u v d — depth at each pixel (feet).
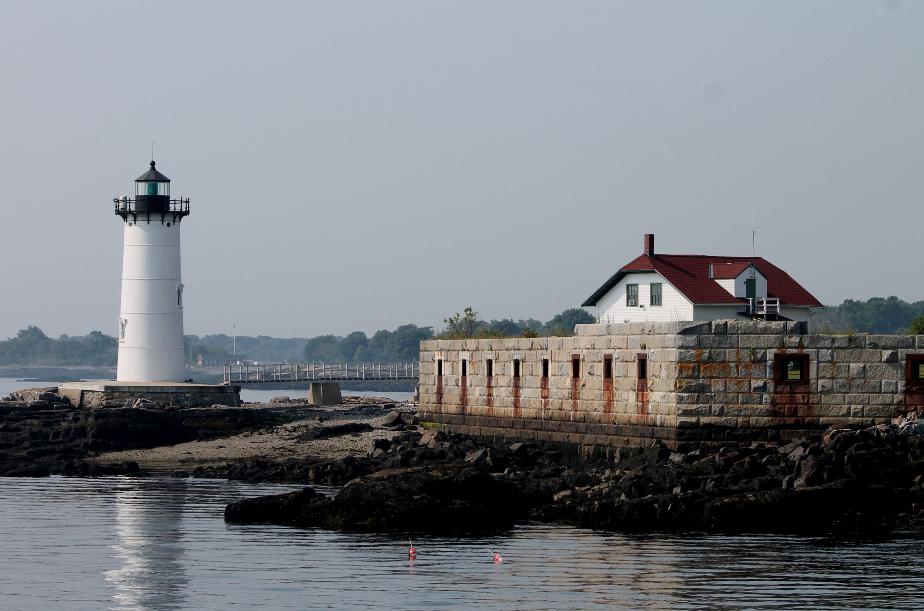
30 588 341.21
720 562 361.51
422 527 413.59
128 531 419.54
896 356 470.80
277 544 392.88
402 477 435.53
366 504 419.54
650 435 486.79
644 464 471.21
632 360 497.46
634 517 409.08
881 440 434.71
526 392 570.87
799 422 472.03
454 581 342.64
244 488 534.78
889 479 417.08
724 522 404.98
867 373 471.21
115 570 360.48
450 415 630.74
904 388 470.80
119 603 326.24
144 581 347.15
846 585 336.08
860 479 414.82
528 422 569.23
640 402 492.54
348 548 384.88
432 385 647.56
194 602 326.24
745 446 469.16
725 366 472.03
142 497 505.25
